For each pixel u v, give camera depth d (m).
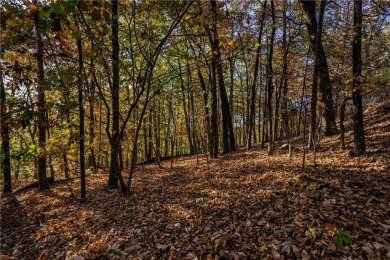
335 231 4.62
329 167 8.09
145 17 8.72
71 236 6.50
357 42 8.16
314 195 6.13
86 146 10.77
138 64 14.48
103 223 6.85
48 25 3.36
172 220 6.31
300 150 12.10
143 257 4.97
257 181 8.22
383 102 15.45
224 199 7.10
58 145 8.91
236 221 5.71
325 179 7.11
